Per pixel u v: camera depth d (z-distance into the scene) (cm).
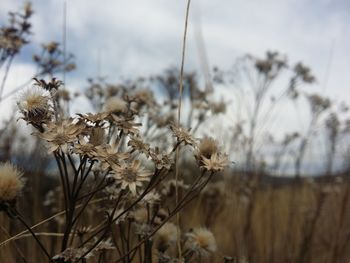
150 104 28
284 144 50
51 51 31
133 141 15
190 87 37
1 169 14
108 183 15
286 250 39
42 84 16
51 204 36
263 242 38
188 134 16
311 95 46
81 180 14
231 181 32
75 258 14
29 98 15
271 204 42
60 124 14
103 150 14
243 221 35
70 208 14
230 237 34
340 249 39
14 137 35
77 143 14
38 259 28
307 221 41
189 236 19
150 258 18
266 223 41
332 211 44
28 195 34
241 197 39
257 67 39
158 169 15
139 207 20
